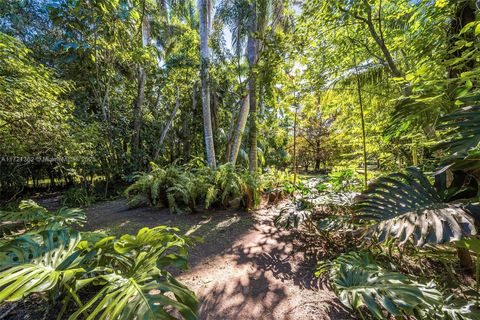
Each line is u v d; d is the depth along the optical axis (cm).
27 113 279
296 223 244
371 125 340
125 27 505
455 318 110
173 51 811
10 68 248
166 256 127
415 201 132
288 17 473
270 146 1116
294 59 400
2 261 107
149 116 755
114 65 609
